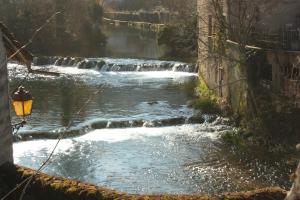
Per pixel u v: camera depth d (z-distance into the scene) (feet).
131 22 284.41
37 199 29.40
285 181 63.26
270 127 78.54
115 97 108.58
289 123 77.10
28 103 32.42
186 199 26.81
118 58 159.33
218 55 98.27
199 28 106.73
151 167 68.18
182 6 132.05
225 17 96.07
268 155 72.59
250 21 84.84
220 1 96.68
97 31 201.77
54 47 182.70
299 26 90.02
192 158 71.82
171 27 168.04
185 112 95.66
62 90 114.83
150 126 87.97
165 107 99.86
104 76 136.36
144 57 166.71
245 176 65.00
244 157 72.02
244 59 83.92
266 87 83.30
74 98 106.22
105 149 75.61
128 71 144.97
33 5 183.52
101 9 219.41
